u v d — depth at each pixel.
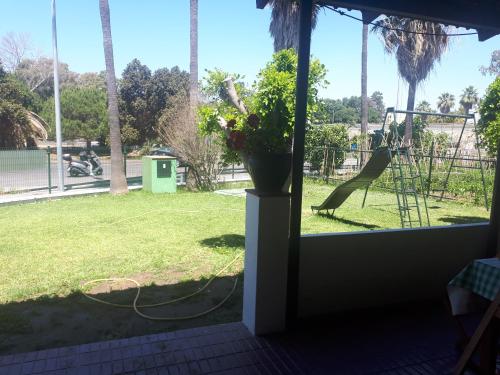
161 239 6.14
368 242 3.34
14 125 25.05
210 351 2.66
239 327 3.01
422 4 2.88
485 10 3.04
